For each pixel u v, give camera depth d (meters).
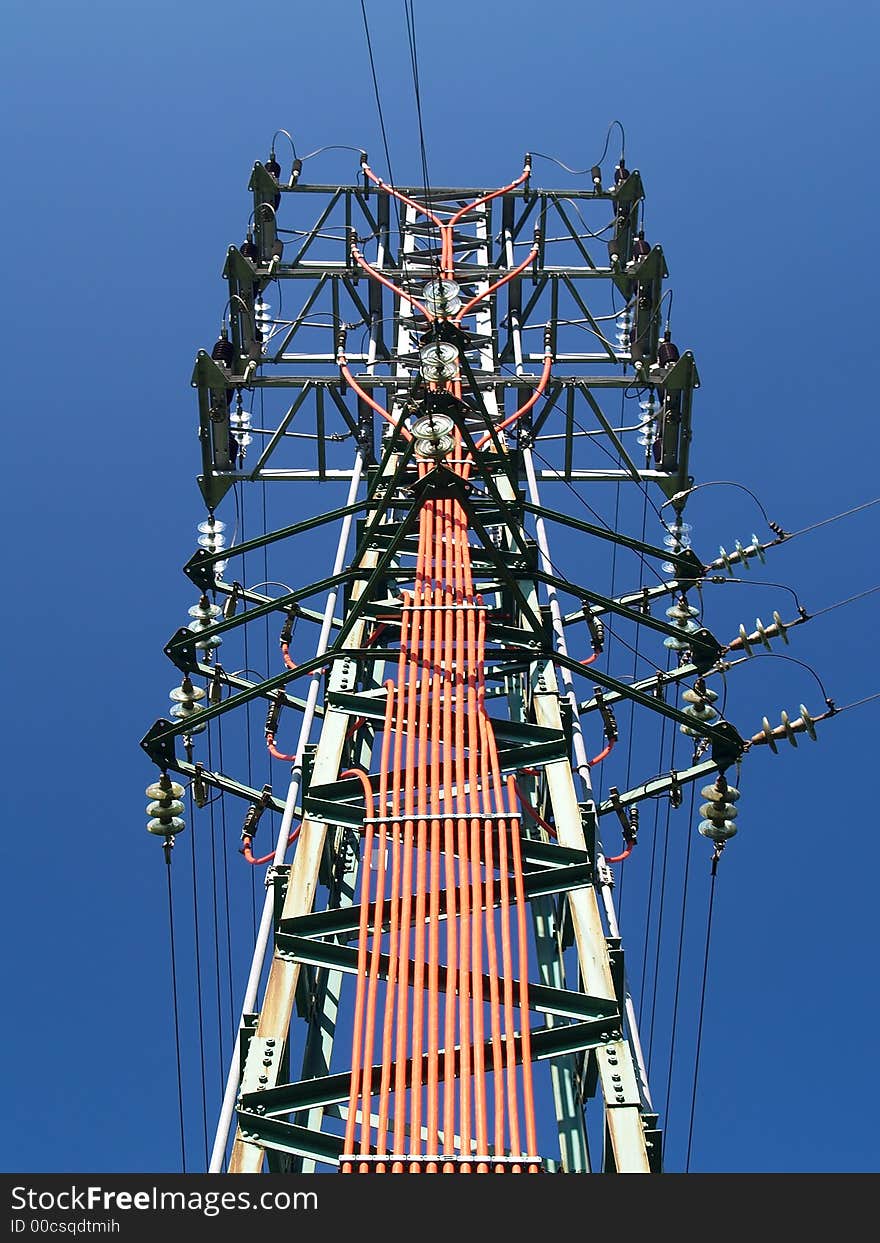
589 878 15.23
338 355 23.61
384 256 28.86
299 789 17.42
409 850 15.30
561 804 16.38
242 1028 14.60
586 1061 16.20
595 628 22.19
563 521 20.36
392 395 24.97
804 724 18.89
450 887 14.88
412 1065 13.49
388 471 22.98
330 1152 13.24
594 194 29.67
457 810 15.82
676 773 19.19
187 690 19.97
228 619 19.72
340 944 14.90
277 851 16.59
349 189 29.75
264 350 26.17
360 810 16.22
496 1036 13.66
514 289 28.27
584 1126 16.47
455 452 21.75
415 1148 12.79
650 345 26.89
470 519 19.23
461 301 28.36
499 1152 12.74
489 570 20.31
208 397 24.50
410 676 17.59
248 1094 13.52
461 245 30.14
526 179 29.52
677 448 24.47
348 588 20.42
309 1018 17.64
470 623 18.27
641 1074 15.09
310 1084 13.59
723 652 19.86
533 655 18.39
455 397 19.89
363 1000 13.97
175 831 19.16
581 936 14.77
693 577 21.02
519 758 16.92
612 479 24.62
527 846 15.65
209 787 20.44
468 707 17.16
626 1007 15.66
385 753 16.56
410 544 21.23
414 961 14.32
